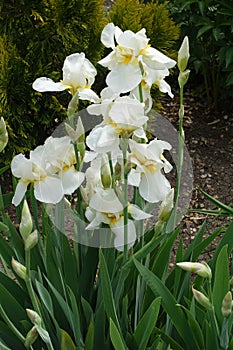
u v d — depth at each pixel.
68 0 3.02
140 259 1.72
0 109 2.97
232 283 1.63
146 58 1.55
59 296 1.69
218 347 1.66
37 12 3.07
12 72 3.02
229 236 1.86
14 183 1.92
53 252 1.77
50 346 1.56
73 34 3.13
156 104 3.23
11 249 1.87
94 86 3.32
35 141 3.27
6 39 3.08
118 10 3.22
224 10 3.50
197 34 3.74
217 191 3.34
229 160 3.62
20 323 1.78
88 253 1.75
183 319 1.71
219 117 4.04
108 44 1.60
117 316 1.74
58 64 3.24
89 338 1.69
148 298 1.81
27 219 1.48
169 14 3.69
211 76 4.17
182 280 1.87
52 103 3.12
